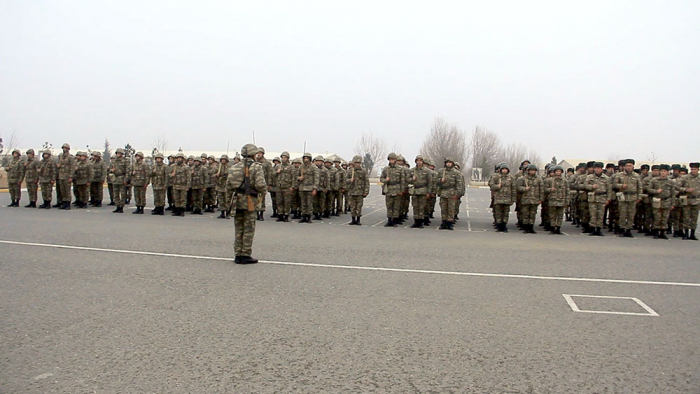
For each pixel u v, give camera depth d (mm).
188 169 18375
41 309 5746
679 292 7098
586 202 15758
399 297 6500
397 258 9469
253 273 7840
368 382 3916
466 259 9555
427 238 12945
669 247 12258
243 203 8453
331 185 19156
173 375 3992
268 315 5629
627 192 14508
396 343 4801
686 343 4941
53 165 19844
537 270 8547
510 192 15250
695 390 3873
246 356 4414
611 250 11391
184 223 15148
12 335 4875
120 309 5785
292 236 12609
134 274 7625
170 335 4926
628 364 4383
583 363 4387
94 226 13602
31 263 8336
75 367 4133
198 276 7562
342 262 8906
